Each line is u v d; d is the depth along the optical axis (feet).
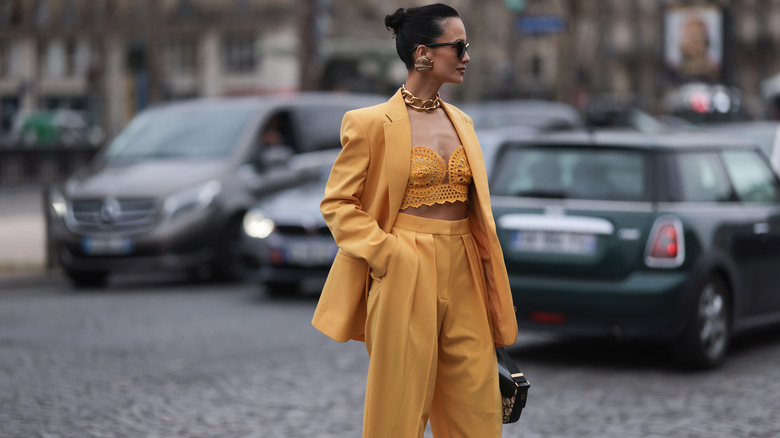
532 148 39.19
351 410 30.66
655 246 35.53
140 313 50.57
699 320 35.83
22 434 27.73
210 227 60.85
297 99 69.31
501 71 326.85
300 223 54.65
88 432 27.99
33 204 110.73
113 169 63.52
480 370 18.12
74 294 58.59
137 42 113.09
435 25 18.04
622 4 383.04
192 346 41.34
